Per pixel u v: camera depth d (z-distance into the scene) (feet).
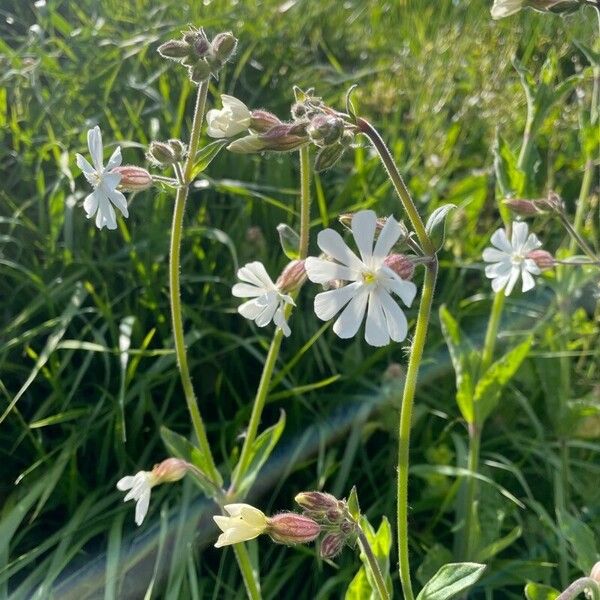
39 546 0.83
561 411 0.94
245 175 1.17
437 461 0.94
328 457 0.92
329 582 0.81
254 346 1.03
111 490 0.90
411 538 0.91
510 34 1.51
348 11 1.92
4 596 0.79
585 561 0.73
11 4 1.53
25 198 1.14
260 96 1.36
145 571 0.85
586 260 0.82
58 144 1.08
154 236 1.04
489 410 0.86
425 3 1.99
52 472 0.85
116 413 0.89
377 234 0.55
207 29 1.42
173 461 0.71
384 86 1.40
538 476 0.98
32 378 0.85
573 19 1.58
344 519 0.55
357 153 1.16
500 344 1.13
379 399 0.98
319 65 1.51
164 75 1.27
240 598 0.82
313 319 1.04
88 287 0.95
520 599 0.83
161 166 0.69
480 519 0.89
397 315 0.48
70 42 1.36
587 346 1.09
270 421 0.98
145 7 1.56
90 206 0.67
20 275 1.01
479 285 1.21
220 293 1.05
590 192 1.29
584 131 0.99
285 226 0.78
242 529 0.56
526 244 0.82
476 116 1.40
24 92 1.27
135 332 0.97
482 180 1.21
